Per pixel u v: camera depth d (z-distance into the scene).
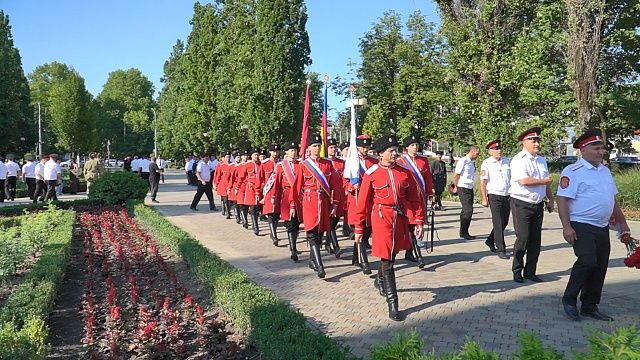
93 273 8.75
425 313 6.42
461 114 25.03
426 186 9.96
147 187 18.95
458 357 3.11
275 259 10.00
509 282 7.84
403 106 35.53
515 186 7.79
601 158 6.03
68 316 6.75
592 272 6.06
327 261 9.75
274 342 4.76
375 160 10.66
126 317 6.50
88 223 13.91
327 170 9.04
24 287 6.90
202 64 42.81
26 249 9.47
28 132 53.75
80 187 30.48
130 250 10.34
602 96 21.05
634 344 2.72
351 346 5.39
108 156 90.44
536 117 23.08
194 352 5.44
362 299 7.14
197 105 43.19
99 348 5.51
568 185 6.02
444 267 8.96
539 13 21.22
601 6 19.55
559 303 6.71
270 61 32.84
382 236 6.42
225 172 16.83
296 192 9.03
